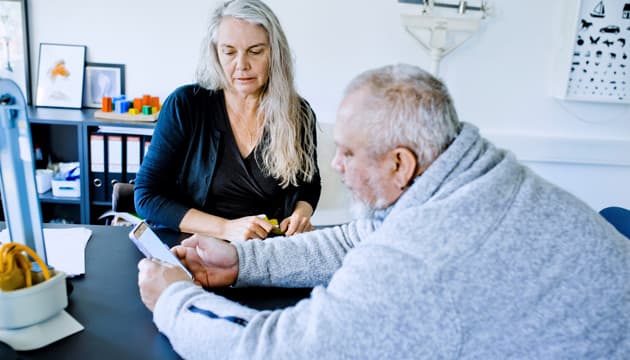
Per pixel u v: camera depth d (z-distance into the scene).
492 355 0.71
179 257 1.02
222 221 1.40
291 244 1.08
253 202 1.60
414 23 2.40
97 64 2.51
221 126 1.55
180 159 1.57
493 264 0.69
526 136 2.67
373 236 0.75
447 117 0.76
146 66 2.53
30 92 2.50
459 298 0.68
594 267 0.72
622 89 2.60
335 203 2.45
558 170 2.78
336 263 1.07
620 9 2.49
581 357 0.72
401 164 0.77
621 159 2.72
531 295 0.70
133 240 1.17
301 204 1.65
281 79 1.54
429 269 0.68
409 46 2.57
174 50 2.52
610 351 0.73
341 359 0.68
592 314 0.72
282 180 1.60
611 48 2.54
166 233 1.33
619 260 0.74
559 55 2.58
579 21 2.49
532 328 0.71
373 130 0.75
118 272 1.06
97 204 2.34
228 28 1.46
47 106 2.49
